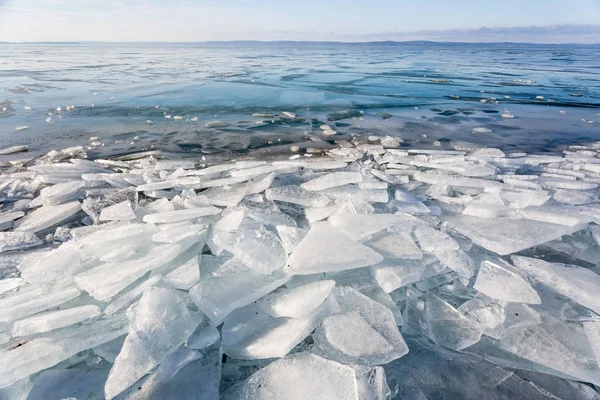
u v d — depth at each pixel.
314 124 6.50
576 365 1.50
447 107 8.32
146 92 9.91
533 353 1.56
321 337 1.55
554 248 2.32
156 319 1.50
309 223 2.52
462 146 5.16
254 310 1.68
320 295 1.64
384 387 1.35
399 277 1.82
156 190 3.12
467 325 1.70
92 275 1.76
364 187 2.99
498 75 15.66
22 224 2.64
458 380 1.48
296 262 1.80
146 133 5.68
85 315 1.56
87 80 12.52
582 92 10.70
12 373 1.35
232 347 1.53
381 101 8.98
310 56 33.31
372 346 1.50
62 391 1.37
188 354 1.45
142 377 1.38
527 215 2.51
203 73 15.54
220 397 1.38
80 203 2.99
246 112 7.49
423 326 1.73
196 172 3.53
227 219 2.29
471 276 1.94
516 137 5.71
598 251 2.30
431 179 3.37
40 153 4.66
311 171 3.64
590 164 3.99
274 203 2.86
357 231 2.12
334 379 1.35
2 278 2.02
